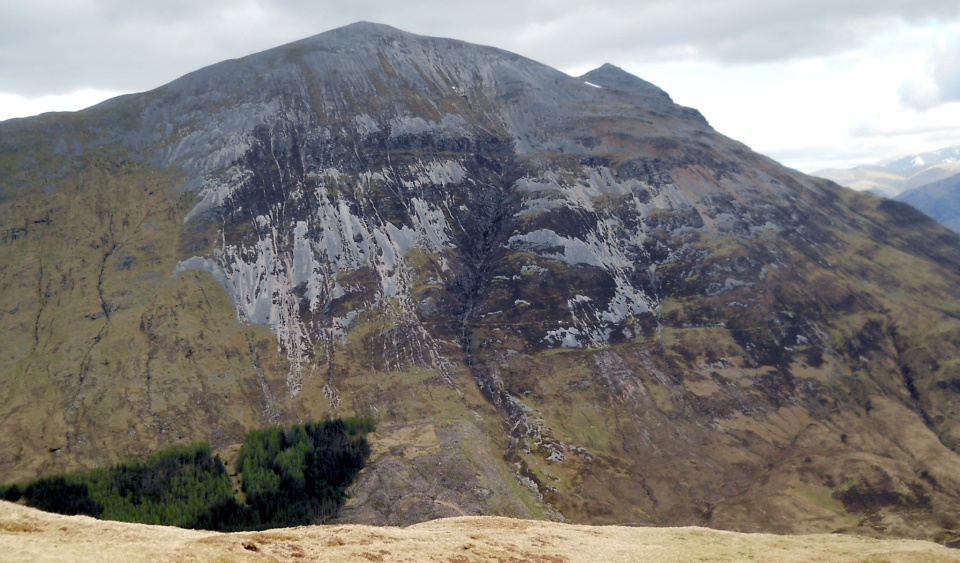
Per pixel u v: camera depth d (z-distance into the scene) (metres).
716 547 88.50
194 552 59.69
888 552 82.38
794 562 82.00
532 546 80.00
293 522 158.62
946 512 176.50
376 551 68.12
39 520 66.88
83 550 56.22
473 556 72.44
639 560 79.62
